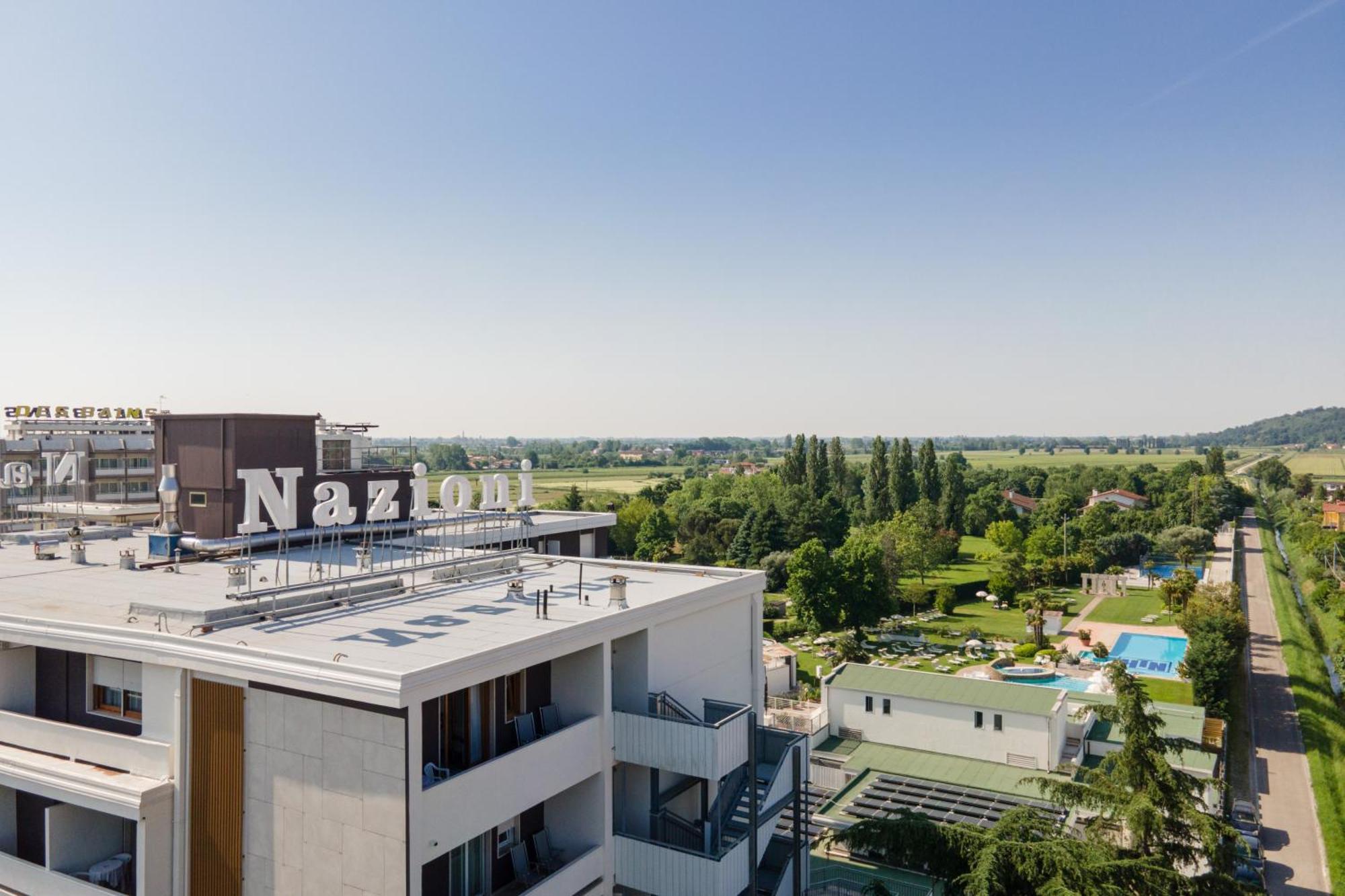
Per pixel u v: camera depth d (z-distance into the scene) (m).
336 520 31.12
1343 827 50.84
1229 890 25.45
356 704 19.94
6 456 76.31
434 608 28.28
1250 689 81.19
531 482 44.28
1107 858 25.09
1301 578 147.00
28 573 33.56
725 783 28.61
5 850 26.39
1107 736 56.75
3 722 25.55
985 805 45.34
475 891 23.27
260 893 21.36
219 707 22.09
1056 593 136.00
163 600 28.12
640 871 25.72
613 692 28.59
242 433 39.25
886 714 57.38
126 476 85.31
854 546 108.94
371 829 19.66
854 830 28.22
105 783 22.42
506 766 22.33
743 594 34.88
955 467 189.00
